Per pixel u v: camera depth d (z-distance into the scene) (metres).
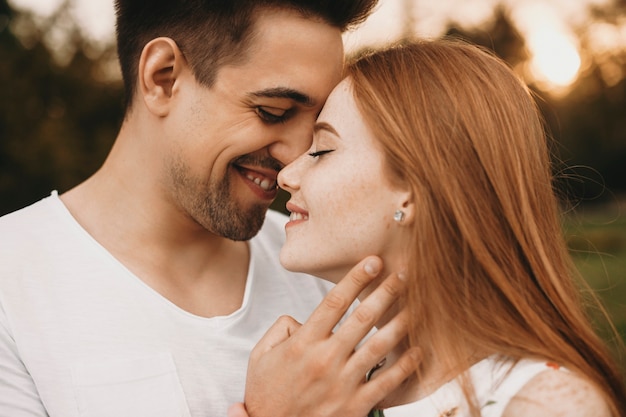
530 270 1.61
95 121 8.78
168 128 1.94
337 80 1.92
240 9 1.84
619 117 23.00
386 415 1.63
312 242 1.68
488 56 1.72
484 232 1.58
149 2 2.00
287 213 5.08
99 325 1.85
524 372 1.47
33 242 1.92
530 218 1.61
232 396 1.92
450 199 1.57
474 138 1.60
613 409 1.46
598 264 9.84
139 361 1.84
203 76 1.89
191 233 2.03
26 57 8.58
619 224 17.95
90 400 1.78
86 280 1.89
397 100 1.63
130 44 2.04
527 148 1.66
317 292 2.29
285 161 1.94
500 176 1.60
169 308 1.93
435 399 1.56
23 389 1.77
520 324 1.56
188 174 1.94
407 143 1.60
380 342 1.60
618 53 21.38
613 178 24.88
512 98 1.67
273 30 1.84
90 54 8.94
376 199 1.63
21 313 1.81
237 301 2.12
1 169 8.10
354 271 1.62
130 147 2.02
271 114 1.90
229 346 1.97
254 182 1.99
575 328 1.58
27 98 8.38
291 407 1.66
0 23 8.84
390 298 1.62
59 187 8.05
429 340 1.60
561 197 2.22
